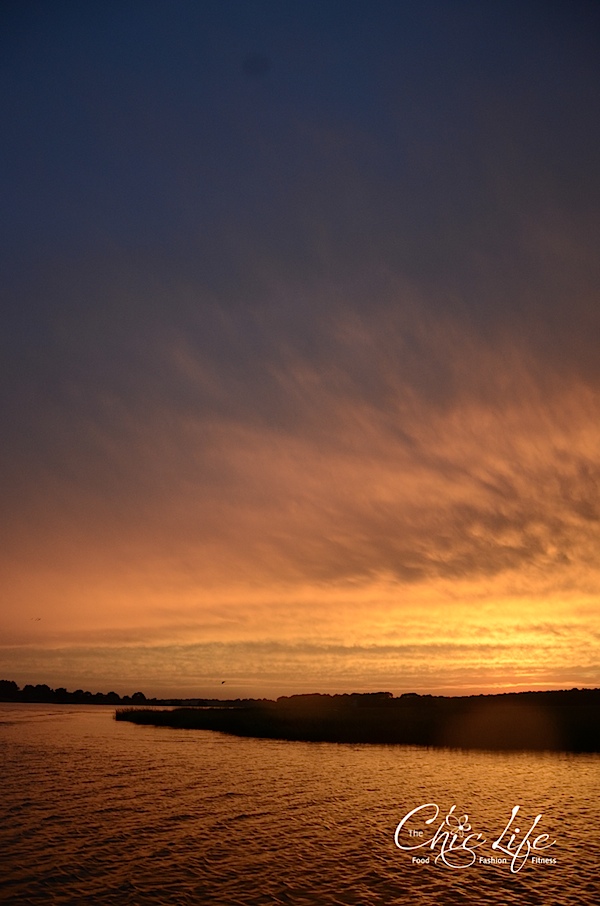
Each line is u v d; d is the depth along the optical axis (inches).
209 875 868.6
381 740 2928.2
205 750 2518.5
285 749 2583.7
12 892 794.8
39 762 2080.5
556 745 2650.1
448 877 868.0
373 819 1222.3
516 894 800.3
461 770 1939.0
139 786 1604.3
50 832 1103.0
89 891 800.9
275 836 1085.8
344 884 835.4
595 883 842.8
